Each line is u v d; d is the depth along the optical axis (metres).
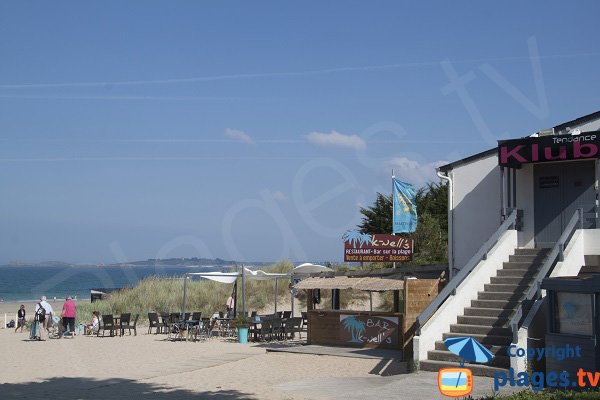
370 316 20.73
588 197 18.30
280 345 23.02
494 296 16.67
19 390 13.87
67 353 21.28
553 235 18.70
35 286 75.12
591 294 12.45
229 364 17.86
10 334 29.41
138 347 22.89
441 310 15.94
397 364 17.11
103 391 13.60
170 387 14.03
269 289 40.28
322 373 15.98
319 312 21.91
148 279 41.59
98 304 38.16
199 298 38.69
